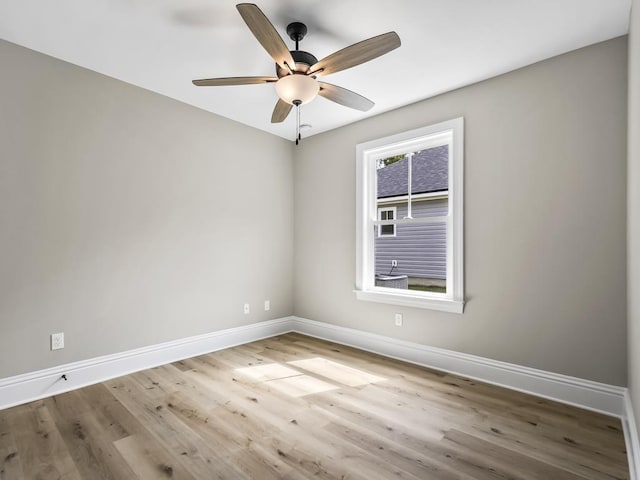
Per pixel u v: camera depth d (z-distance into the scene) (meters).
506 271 2.59
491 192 2.66
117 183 2.77
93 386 2.57
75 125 2.56
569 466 1.67
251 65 2.56
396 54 2.36
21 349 2.31
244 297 3.72
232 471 1.63
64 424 2.04
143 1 1.88
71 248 2.54
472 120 2.77
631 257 1.84
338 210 3.77
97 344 2.66
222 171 3.52
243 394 2.46
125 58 2.47
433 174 3.13
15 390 2.28
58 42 2.28
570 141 2.32
